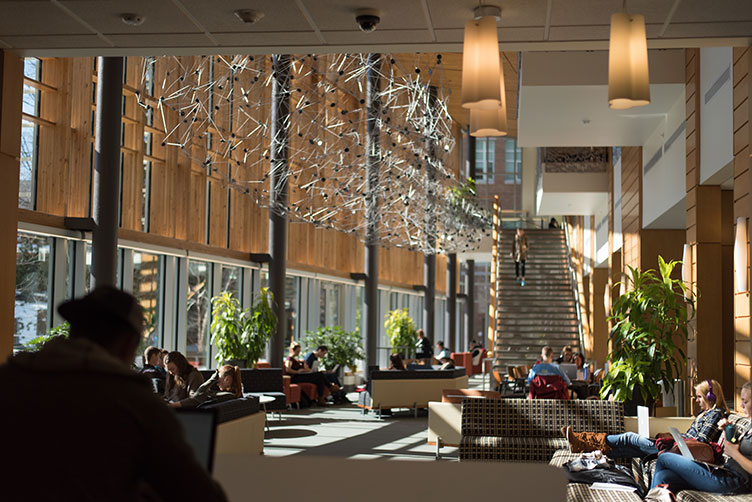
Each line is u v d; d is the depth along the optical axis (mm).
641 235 14508
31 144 11383
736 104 7969
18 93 6297
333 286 23078
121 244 12727
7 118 6160
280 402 12812
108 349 1819
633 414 9711
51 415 1626
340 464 2627
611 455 6875
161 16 5344
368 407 14180
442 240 26297
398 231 23312
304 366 16141
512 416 8008
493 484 2562
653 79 10977
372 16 5184
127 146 13344
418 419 13742
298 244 20375
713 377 10172
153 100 13289
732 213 11086
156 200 14352
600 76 10883
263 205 17250
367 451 9930
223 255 16375
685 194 11047
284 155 16875
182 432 1740
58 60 11461
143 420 1656
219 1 5059
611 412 7883
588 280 24188
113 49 6066
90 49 6062
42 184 11414
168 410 1742
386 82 19766
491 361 17688
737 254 7777
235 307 14984
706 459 5793
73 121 11727
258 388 13547
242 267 18031
